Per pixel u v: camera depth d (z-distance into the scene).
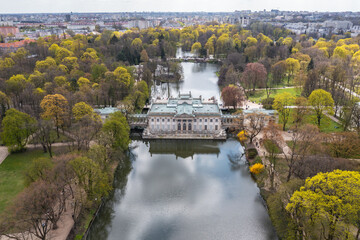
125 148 194.50
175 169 187.75
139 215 144.88
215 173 181.62
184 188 166.50
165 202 154.38
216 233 132.12
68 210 137.00
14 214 118.62
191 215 144.12
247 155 196.12
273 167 163.88
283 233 118.25
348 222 103.12
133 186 169.12
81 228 128.88
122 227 137.00
